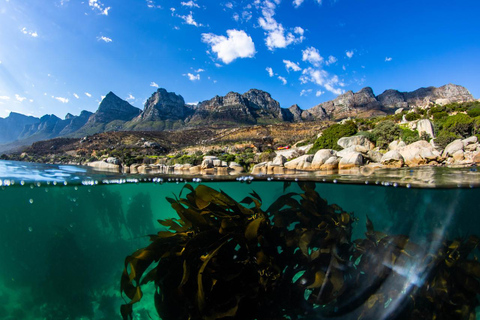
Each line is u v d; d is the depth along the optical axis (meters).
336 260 3.43
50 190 7.85
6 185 6.82
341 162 12.29
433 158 13.09
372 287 3.34
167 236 3.36
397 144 19.03
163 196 11.34
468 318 3.28
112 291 6.53
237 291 2.95
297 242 3.64
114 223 9.41
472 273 3.52
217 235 3.25
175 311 2.95
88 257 7.52
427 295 3.32
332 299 3.16
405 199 8.45
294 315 3.17
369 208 9.24
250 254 3.23
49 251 6.80
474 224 7.74
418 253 3.60
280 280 3.24
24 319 5.34
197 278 2.90
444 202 8.41
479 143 15.23
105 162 15.57
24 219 8.35
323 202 4.53
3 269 7.33
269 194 10.91
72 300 5.95
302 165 13.02
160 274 3.11
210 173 10.56
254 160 17.73
